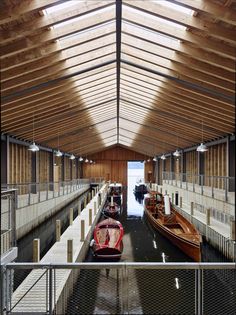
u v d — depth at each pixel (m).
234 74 8.81
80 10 6.71
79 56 9.56
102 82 12.39
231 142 15.11
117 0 6.76
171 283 8.40
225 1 5.89
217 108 11.93
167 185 27.50
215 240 12.02
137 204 31.16
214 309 7.59
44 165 23.41
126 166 41.78
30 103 11.43
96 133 25.61
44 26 6.70
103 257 11.12
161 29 7.61
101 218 21.64
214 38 7.41
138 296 7.62
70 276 6.91
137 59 10.40
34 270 6.98
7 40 6.71
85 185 35.91
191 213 15.70
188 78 10.20
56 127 17.97
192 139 20.48
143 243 14.77
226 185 12.99
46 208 17.36
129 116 20.12
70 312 6.56
